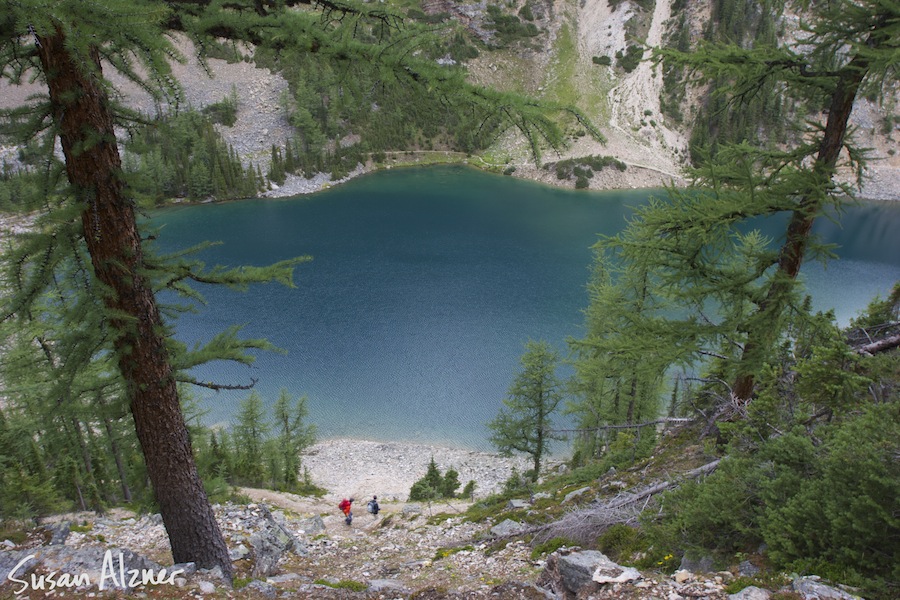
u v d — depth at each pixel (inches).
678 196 497.4
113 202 271.7
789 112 4306.1
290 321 2242.9
